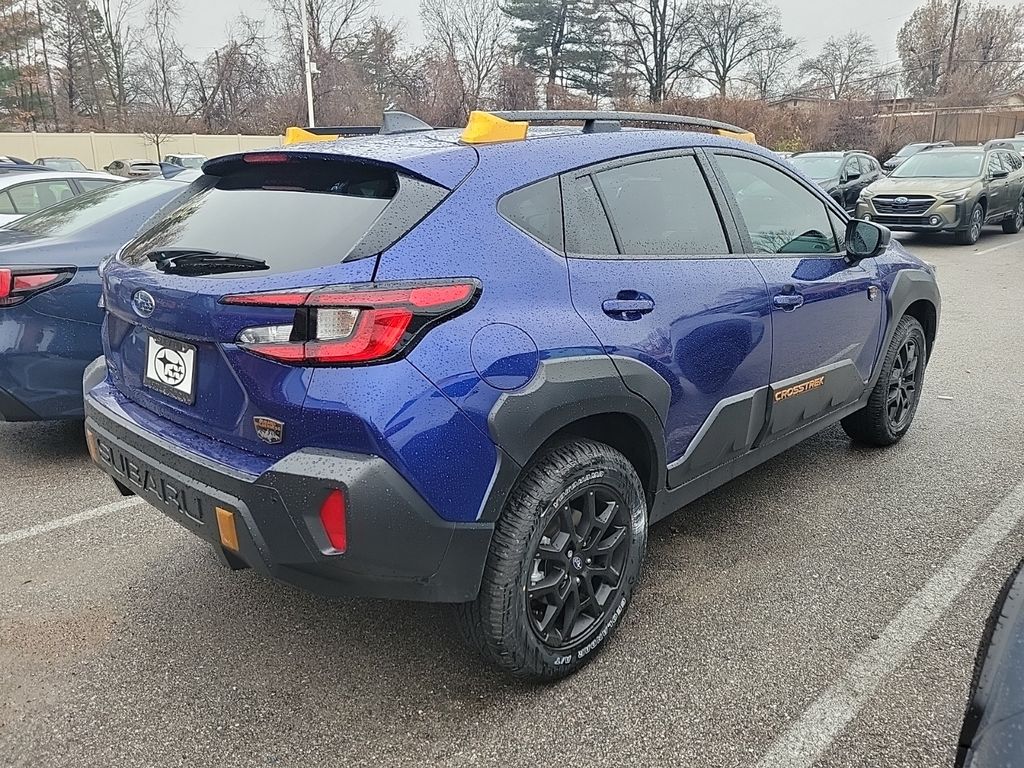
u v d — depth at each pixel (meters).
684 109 37.03
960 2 62.56
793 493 4.05
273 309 2.07
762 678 2.63
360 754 2.33
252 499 2.14
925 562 3.36
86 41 43.81
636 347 2.62
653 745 2.35
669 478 2.94
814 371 3.63
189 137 37.34
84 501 4.04
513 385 2.26
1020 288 10.12
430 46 48.00
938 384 5.97
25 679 2.67
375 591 2.22
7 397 4.14
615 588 2.75
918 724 2.41
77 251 4.27
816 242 3.74
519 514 2.36
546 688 2.60
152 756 2.33
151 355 2.53
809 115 39.81
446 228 2.27
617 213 2.76
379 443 2.05
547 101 44.09
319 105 39.50
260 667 2.73
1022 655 1.54
